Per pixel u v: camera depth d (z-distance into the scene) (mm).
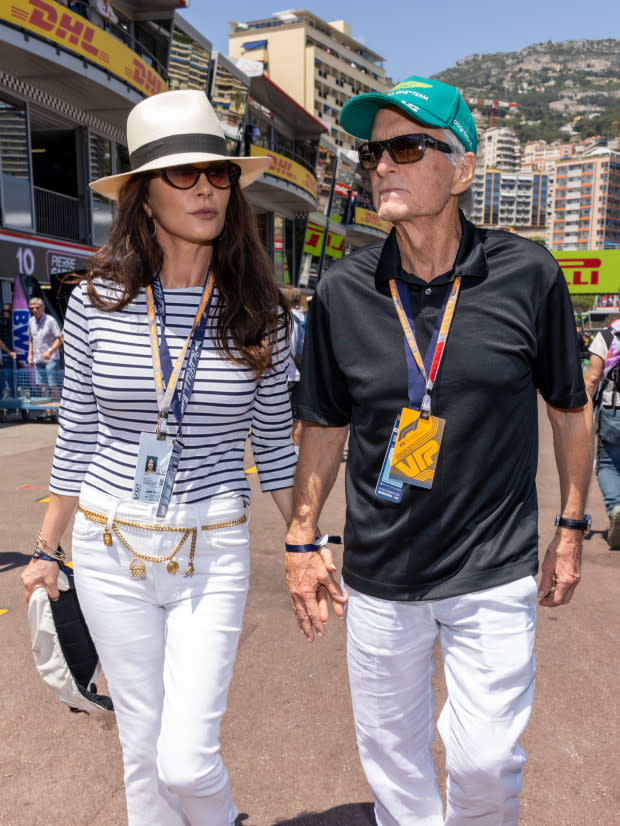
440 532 1723
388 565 1771
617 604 4152
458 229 1793
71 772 2559
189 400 1801
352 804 2369
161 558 1760
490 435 1707
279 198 31859
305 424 1966
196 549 1771
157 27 20344
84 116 18969
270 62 105562
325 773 2535
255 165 1975
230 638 1780
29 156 17078
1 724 2865
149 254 1860
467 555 1723
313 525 1956
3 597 4195
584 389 1807
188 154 1800
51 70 15711
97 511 1795
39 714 2945
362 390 1778
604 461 5363
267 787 2459
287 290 7621
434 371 1701
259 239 1980
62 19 15078
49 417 12398
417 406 1716
